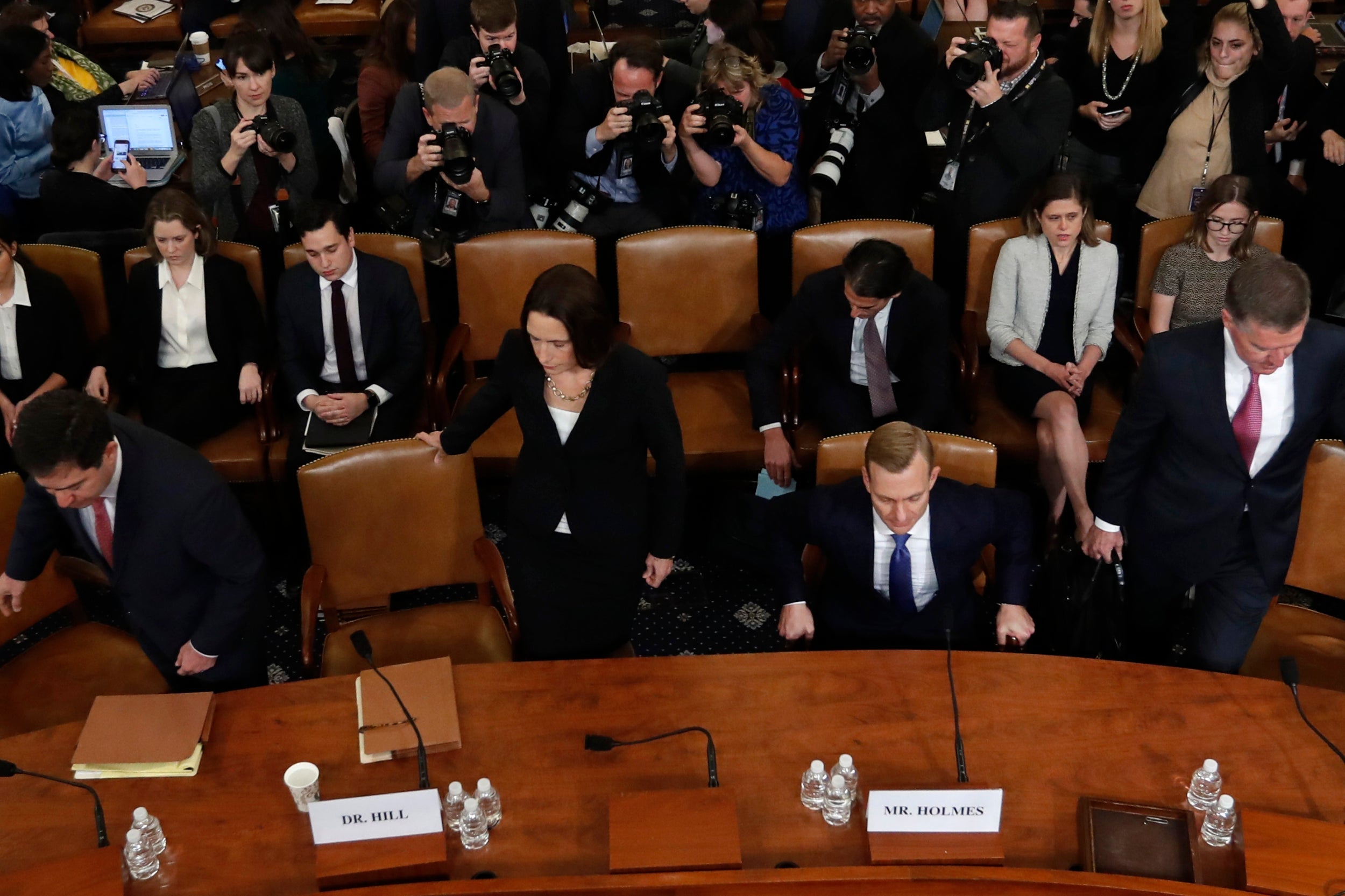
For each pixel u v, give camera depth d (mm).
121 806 2297
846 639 2914
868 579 2812
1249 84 4262
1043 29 6789
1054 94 4027
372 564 3068
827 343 3592
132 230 4223
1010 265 3688
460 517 3070
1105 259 3635
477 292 3908
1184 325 3781
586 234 3920
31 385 3746
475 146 4141
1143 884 2068
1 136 4793
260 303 3838
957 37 5164
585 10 6598
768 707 2467
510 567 3082
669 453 2775
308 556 3887
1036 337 3711
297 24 4602
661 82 4445
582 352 2494
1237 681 2508
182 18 6766
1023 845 2195
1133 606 3148
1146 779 2311
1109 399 3814
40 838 2244
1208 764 2225
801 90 5113
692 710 2463
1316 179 4656
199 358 3752
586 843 2213
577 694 2508
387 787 2318
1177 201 4465
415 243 3896
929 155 4805
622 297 3906
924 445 2535
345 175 4797
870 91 4438
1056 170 4758
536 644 2992
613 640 3029
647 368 2691
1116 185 4785
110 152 4605
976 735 2398
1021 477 4059
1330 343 2637
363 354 3688
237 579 2639
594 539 2834
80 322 3789
